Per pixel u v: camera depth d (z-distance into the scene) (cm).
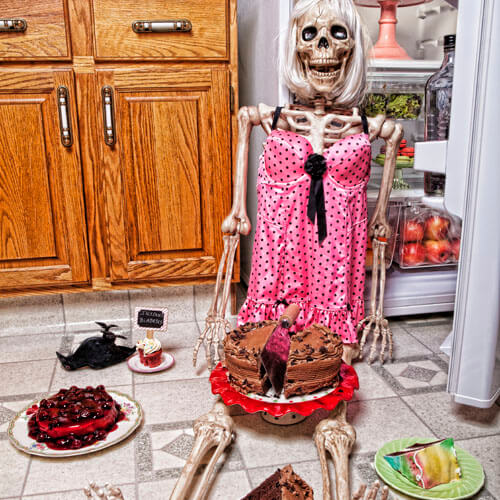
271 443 129
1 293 182
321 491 112
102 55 170
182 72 174
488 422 139
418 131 222
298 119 169
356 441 130
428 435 133
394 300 201
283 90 170
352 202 157
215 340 159
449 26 219
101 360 167
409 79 198
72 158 174
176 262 188
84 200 179
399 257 200
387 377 163
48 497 110
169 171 181
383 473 114
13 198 174
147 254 186
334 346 122
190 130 179
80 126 173
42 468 119
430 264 202
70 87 169
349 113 162
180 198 183
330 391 122
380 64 186
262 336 125
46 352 178
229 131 181
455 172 125
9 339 187
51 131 171
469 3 116
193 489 112
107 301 199
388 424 137
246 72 222
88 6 166
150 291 202
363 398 150
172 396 150
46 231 178
